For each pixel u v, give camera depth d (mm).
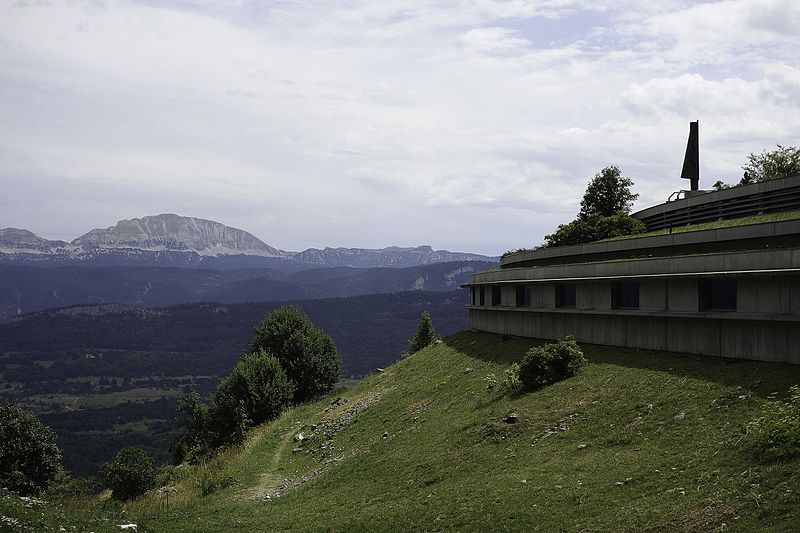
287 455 37375
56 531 19172
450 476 23000
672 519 15023
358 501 23828
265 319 63562
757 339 22391
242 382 53250
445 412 31969
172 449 55219
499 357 37656
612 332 30688
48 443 37750
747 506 14375
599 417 22938
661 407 21719
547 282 36094
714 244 31484
